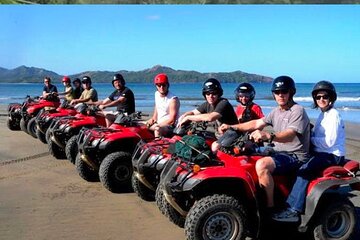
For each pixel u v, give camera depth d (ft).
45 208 19.90
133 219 18.42
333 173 14.84
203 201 13.96
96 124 29.04
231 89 247.09
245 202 14.66
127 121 23.29
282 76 15.16
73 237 16.30
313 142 15.70
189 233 13.80
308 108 85.66
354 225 15.38
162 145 18.93
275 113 15.66
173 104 21.27
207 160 14.52
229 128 15.75
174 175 14.87
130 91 26.27
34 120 41.27
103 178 21.90
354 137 44.47
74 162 27.73
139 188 20.42
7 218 18.48
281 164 14.69
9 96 189.78
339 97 151.64
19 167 28.84
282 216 14.67
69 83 39.40
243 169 14.37
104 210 19.58
